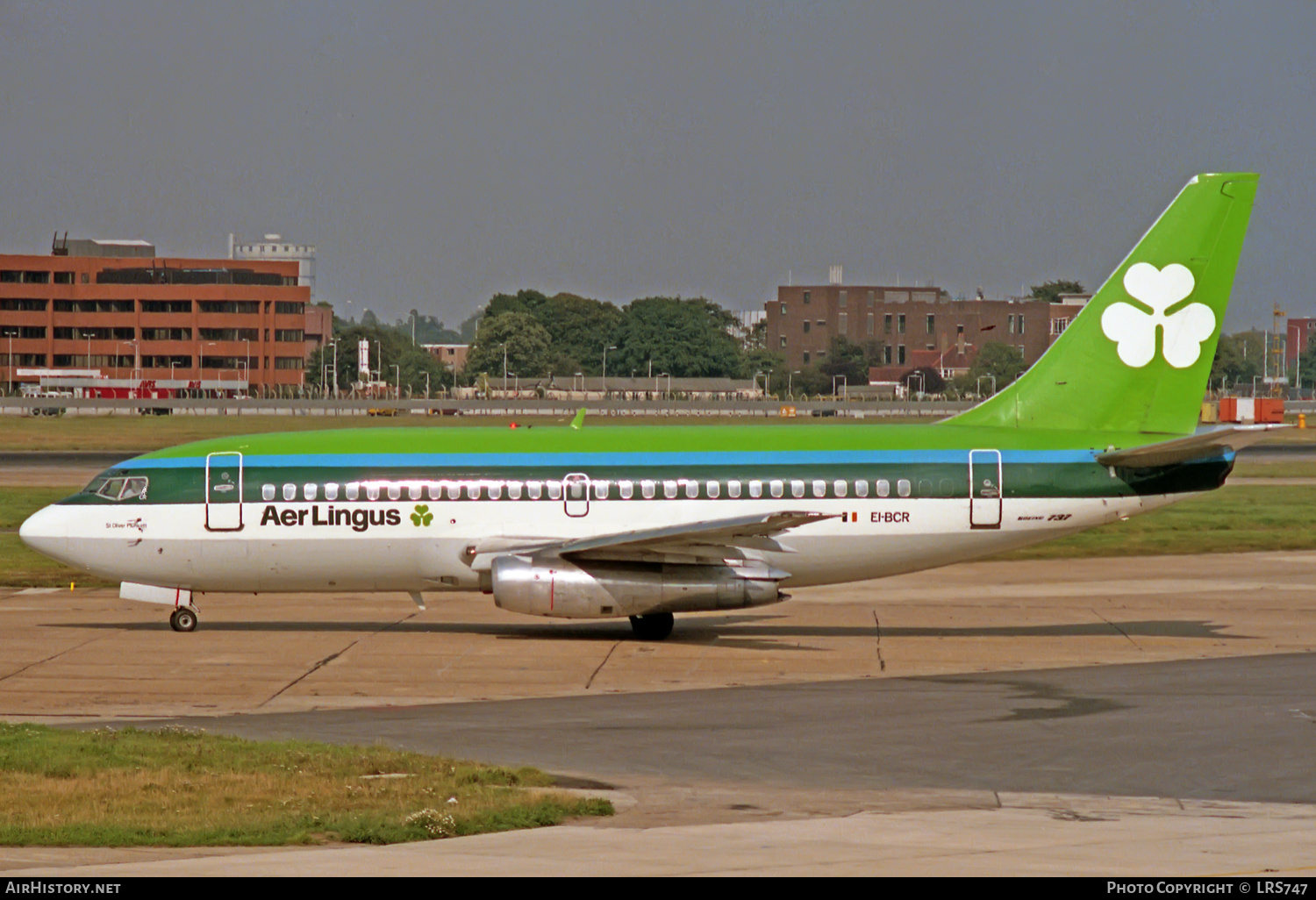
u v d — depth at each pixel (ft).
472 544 480.64
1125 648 454.40
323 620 515.09
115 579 485.56
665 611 461.78
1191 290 495.00
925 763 299.17
